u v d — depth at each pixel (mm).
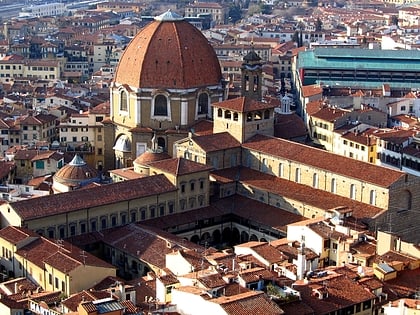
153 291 188625
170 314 163125
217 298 162000
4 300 178875
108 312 156500
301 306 167375
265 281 175500
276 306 160250
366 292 176875
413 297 180875
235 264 190625
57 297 183875
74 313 161875
